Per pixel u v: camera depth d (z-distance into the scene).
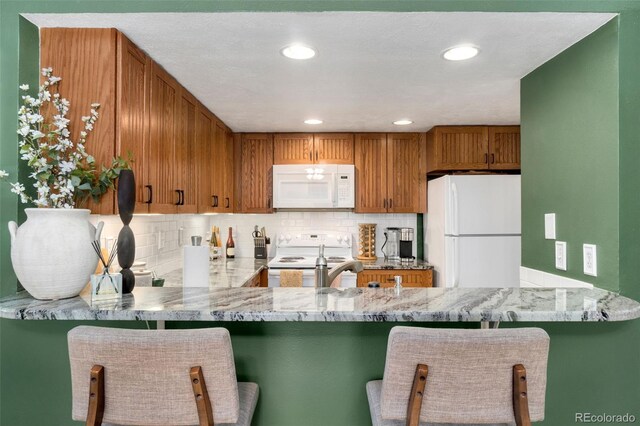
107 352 1.05
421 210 3.78
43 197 1.46
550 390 1.53
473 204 3.19
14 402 1.52
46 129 1.54
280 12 1.50
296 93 2.51
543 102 2.01
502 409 1.07
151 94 1.93
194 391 1.06
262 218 4.11
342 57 1.92
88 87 1.62
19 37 1.51
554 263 1.92
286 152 3.76
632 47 1.51
